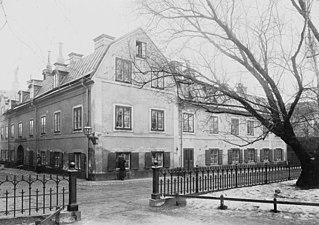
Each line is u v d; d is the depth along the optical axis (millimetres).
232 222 8445
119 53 22484
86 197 13852
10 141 38156
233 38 11078
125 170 21703
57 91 24922
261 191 13234
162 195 11633
